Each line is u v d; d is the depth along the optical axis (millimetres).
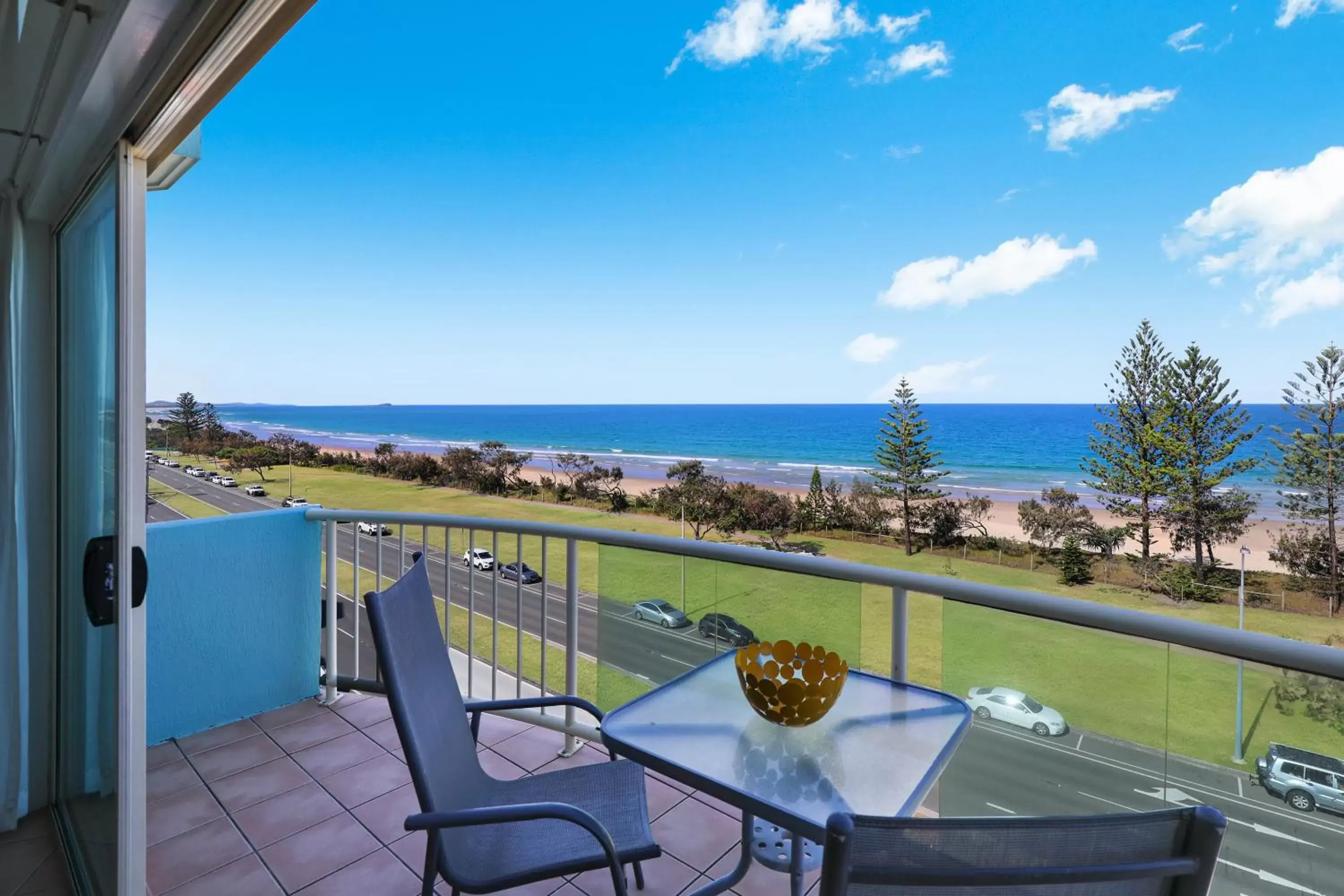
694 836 2031
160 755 2477
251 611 2771
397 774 2369
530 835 1463
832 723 1431
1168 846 761
